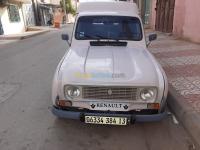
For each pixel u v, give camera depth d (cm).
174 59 809
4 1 2219
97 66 368
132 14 524
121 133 388
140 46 498
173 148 349
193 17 1150
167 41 1247
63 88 348
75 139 371
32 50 1273
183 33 1291
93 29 511
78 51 447
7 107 488
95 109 350
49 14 4178
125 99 344
